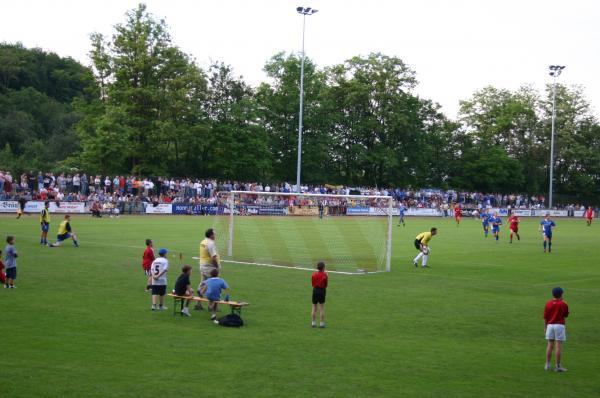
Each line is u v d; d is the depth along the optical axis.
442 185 109.12
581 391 12.79
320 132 93.88
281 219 40.34
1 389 11.66
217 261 21.30
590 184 118.31
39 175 62.62
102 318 17.91
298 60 91.31
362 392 12.28
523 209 100.12
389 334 17.28
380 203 35.59
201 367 13.54
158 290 19.30
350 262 32.88
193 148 85.75
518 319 19.75
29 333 15.89
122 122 76.25
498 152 110.94
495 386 12.95
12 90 111.94
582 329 18.80
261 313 19.48
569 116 117.94
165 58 80.44
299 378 13.02
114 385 12.15
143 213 67.25
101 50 80.19
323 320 17.89
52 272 25.59
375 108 99.31
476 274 29.81
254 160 87.12
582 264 34.50
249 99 88.75
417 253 38.31
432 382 13.07
